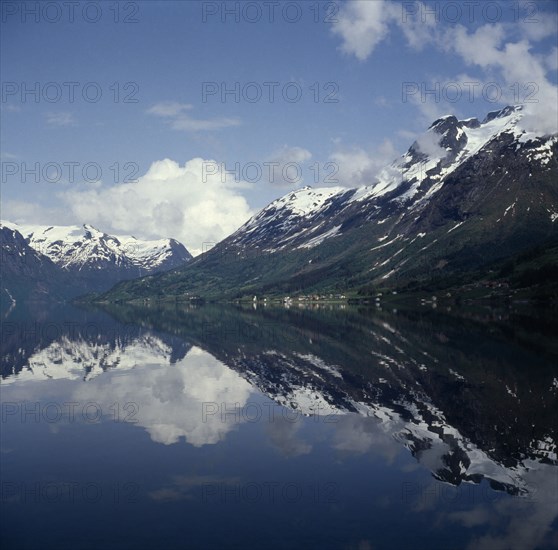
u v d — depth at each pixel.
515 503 43.03
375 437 59.53
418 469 50.00
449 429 62.19
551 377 89.25
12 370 104.62
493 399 75.38
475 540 37.31
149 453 54.59
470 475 48.62
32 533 38.44
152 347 141.75
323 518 40.50
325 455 53.88
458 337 146.62
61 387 87.62
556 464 51.28
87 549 36.22
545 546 36.62
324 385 87.00
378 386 85.38
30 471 49.97
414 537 37.69
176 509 42.09
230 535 38.00
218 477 48.44
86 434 61.25
